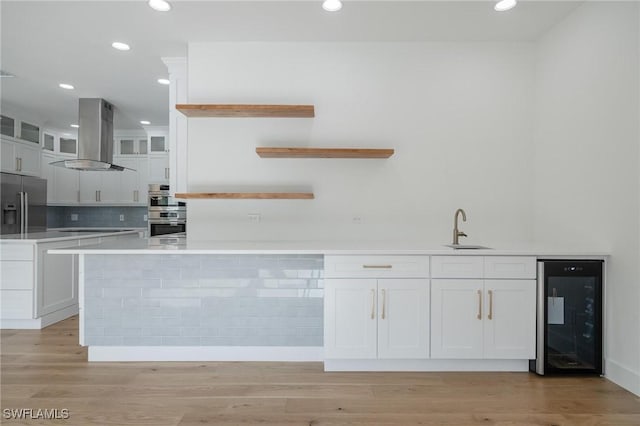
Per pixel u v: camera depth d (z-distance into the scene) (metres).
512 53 3.31
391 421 1.99
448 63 3.32
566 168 2.89
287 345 2.77
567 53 2.88
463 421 1.99
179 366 2.67
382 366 2.62
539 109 3.24
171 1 2.63
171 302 2.75
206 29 3.04
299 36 3.19
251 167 3.31
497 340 2.55
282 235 3.31
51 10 2.72
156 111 5.12
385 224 3.31
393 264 2.55
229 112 3.12
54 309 3.79
